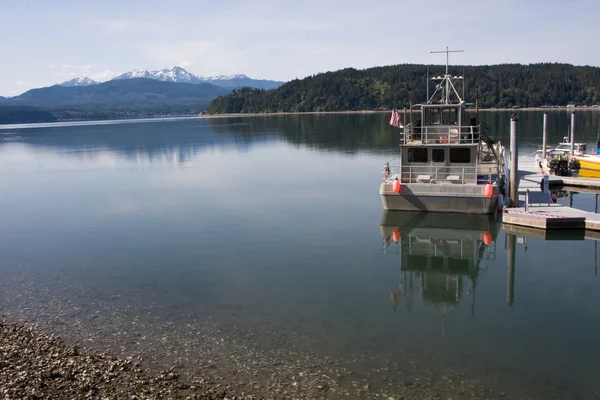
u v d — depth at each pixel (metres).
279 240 28.75
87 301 20.42
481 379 14.27
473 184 31.84
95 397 13.22
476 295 20.77
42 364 15.11
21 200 44.72
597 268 23.44
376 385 13.91
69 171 65.00
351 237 29.16
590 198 37.91
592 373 14.54
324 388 13.74
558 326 17.72
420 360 15.34
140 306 19.77
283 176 53.84
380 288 21.50
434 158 33.06
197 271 23.75
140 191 47.12
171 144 107.75
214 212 36.41
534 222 29.23
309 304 19.72
